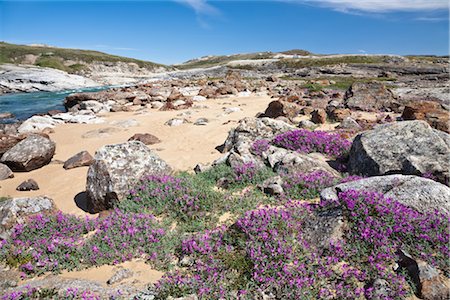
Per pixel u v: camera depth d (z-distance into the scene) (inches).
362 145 434.9
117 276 262.2
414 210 285.1
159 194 387.9
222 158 504.7
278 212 310.5
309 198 371.6
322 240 271.7
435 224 263.7
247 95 1418.6
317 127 737.6
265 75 3056.1
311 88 1584.6
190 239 295.9
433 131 416.2
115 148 426.9
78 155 580.1
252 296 229.5
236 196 392.8
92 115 1034.7
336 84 1795.0
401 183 311.4
